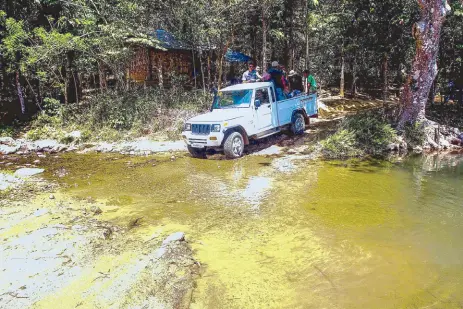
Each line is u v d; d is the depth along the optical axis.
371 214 5.49
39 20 16.34
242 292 3.55
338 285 3.62
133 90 16.25
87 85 21.00
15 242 4.75
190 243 4.69
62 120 14.17
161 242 4.70
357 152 9.47
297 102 11.77
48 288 3.68
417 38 10.20
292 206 5.94
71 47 14.27
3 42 14.45
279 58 26.39
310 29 23.14
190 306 3.35
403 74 24.00
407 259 4.10
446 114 13.48
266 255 4.30
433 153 9.60
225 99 10.43
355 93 23.95
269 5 18.22
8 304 3.42
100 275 3.91
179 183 7.49
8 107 16.67
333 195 6.41
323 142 10.06
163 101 14.86
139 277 3.84
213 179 7.70
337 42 24.03
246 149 10.54
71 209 6.09
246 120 9.69
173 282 3.73
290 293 3.51
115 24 15.45
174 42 19.73
